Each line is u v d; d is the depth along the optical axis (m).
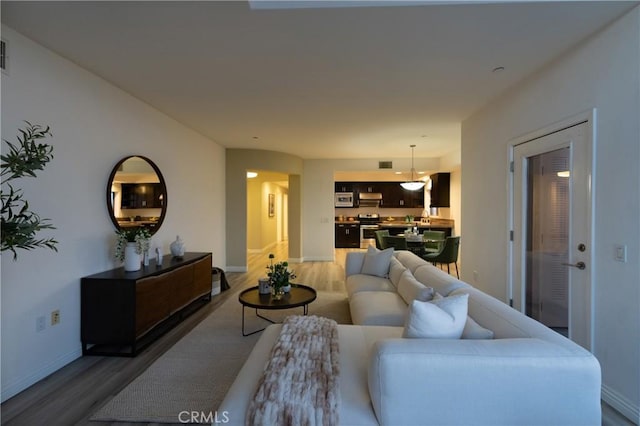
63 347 2.47
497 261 3.38
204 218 5.13
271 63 2.57
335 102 3.48
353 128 4.59
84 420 1.85
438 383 1.25
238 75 2.80
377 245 6.74
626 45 1.89
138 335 2.67
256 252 8.84
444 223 8.38
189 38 2.20
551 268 2.61
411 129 4.63
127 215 3.20
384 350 1.31
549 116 2.58
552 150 2.58
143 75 2.80
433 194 8.41
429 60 2.51
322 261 7.25
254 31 2.11
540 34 2.13
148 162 3.55
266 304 2.97
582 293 2.25
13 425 1.81
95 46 2.31
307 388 1.37
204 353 2.70
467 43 2.26
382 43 2.26
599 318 2.09
